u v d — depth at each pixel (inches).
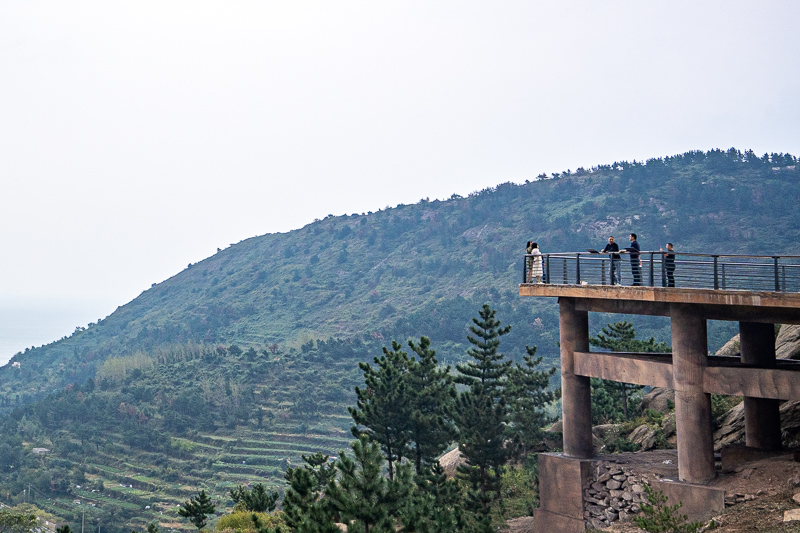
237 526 1104.8
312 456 1401.3
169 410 7313.0
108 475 6053.2
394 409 1364.4
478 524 1020.5
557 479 926.4
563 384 962.1
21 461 6456.7
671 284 816.3
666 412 1427.2
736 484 752.3
